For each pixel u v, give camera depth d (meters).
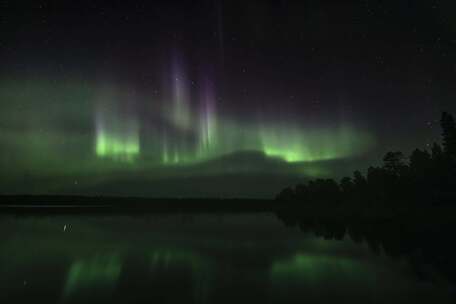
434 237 35.31
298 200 186.38
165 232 43.72
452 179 79.56
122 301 12.32
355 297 12.66
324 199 145.50
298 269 18.47
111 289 14.02
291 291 13.55
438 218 59.44
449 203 71.94
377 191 97.00
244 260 21.61
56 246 28.66
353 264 19.91
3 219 70.88
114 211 136.50
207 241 33.00
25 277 16.48
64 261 21.22
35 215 92.12
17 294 13.30
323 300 12.29
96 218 78.94
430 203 76.00
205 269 18.52
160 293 13.36
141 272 17.70
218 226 55.97
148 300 12.45
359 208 100.69
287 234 40.94
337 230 46.69
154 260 21.58
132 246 28.83
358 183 121.50
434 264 19.64
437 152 96.44
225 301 12.24
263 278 16.12
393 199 87.31
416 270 17.86
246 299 12.48
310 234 40.69
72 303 12.11
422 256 22.62
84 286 14.57
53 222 62.50
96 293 13.41
